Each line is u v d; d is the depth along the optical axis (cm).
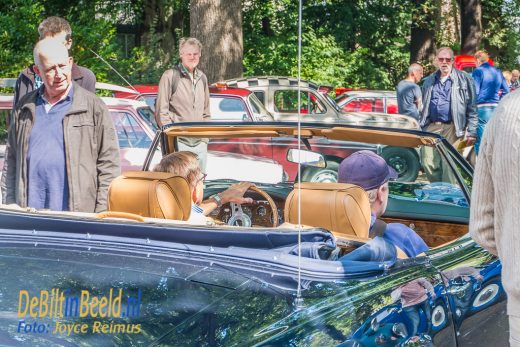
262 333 286
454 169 513
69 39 644
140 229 358
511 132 289
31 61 1744
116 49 2153
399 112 1487
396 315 319
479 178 306
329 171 589
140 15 2716
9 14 1839
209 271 331
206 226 357
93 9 2398
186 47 942
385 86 2850
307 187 402
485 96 1487
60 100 521
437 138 511
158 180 403
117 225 361
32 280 322
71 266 336
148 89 1274
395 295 330
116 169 537
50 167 517
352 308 309
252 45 2575
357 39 3086
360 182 440
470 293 391
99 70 1852
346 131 528
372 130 519
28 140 523
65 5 2403
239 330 289
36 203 520
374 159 445
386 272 355
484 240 308
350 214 389
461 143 1214
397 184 584
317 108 1485
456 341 375
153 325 294
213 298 311
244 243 346
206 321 296
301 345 280
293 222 403
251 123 540
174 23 2723
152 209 399
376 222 436
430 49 3238
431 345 336
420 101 1476
